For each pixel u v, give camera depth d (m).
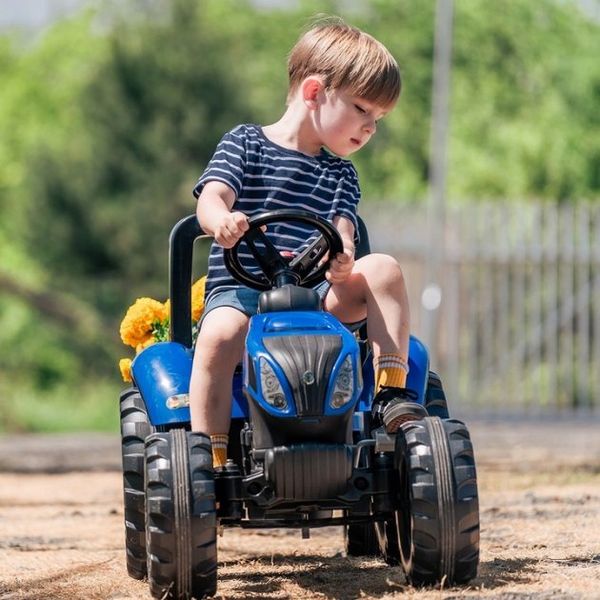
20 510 18.48
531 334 38.69
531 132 68.81
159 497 9.79
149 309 13.00
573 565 11.64
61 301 65.88
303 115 11.18
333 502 10.05
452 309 37.56
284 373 9.70
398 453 10.17
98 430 56.22
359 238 11.88
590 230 38.16
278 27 81.75
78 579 11.82
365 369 10.89
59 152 65.44
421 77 75.19
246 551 13.40
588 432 33.59
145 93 64.69
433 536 9.84
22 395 65.56
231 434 10.79
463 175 69.31
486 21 73.06
